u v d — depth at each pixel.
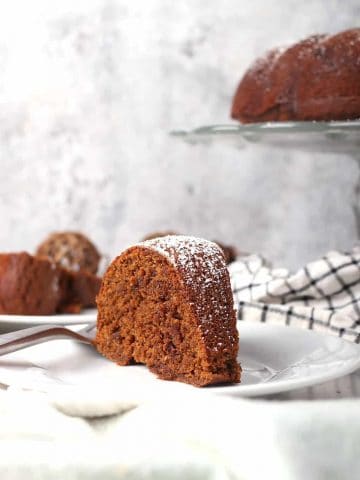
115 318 0.43
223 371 0.39
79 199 0.81
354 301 0.51
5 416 0.30
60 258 0.64
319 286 0.51
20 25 0.80
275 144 0.57
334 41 0.54
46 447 0.26
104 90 0.79
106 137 0.80
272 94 0.56
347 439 0.25
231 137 0.54
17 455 0.25
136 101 0.79
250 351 0.44
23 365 0.40
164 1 0.78
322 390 0.39
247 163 0.78
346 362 0.39
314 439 0.25
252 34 0.77
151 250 0.41
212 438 0.26
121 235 0.80
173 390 0.33
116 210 0.80
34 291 0.54
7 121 0.81
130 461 0.25
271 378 0.40
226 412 0.26
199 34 0.78
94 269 0.66
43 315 0.54
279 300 0.52
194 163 0.79
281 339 0.45
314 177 0.77
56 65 0.80
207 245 0.42
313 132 0.49
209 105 0.78
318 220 0.77
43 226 0.81
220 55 0.78
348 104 0.52
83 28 0.79
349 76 0.52
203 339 0.39
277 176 0.78
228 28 0.77
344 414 0.25
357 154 0.64
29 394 0.31
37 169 0.81
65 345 0.44
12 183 0.81
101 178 0.80
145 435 0.27
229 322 0.40
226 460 0.25
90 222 0.81
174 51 0.78
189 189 0.79
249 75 0.58
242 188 0.78
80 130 0.80
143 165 0.79
